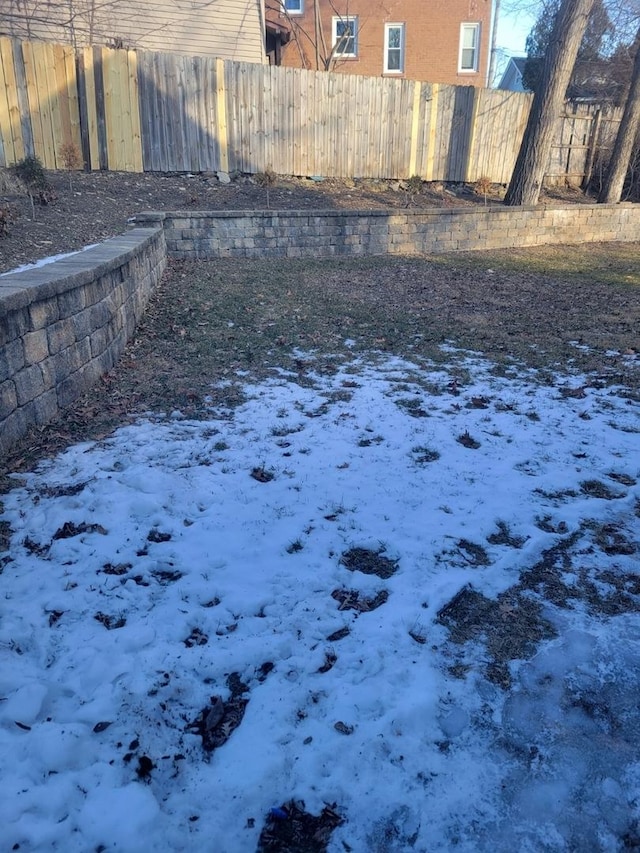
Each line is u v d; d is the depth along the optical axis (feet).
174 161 36.88
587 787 5.92
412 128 43.68
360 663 7.31
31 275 13.70
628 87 49.32
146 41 45.21
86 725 6.31
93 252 18.15
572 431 13.74
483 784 5.92
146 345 18.78
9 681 6.82
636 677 7.24
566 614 8.23
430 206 41.81
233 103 37.60
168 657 7.27
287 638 7.64
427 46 68.49
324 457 12.26
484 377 17.02
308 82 39.42
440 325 21.85
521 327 21.94
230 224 31.12
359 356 18.52
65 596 8.20
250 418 14.03
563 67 39.29
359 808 5.68
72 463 11.65
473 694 6.92
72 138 33.71
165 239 29.37
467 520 10.22
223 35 47.32
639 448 12.97
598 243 43.32
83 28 42.98
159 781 5.85
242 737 6.31
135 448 12.35
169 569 8.93
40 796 5.57
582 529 10.11
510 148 48.21
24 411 12.35
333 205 38.04
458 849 5.37
